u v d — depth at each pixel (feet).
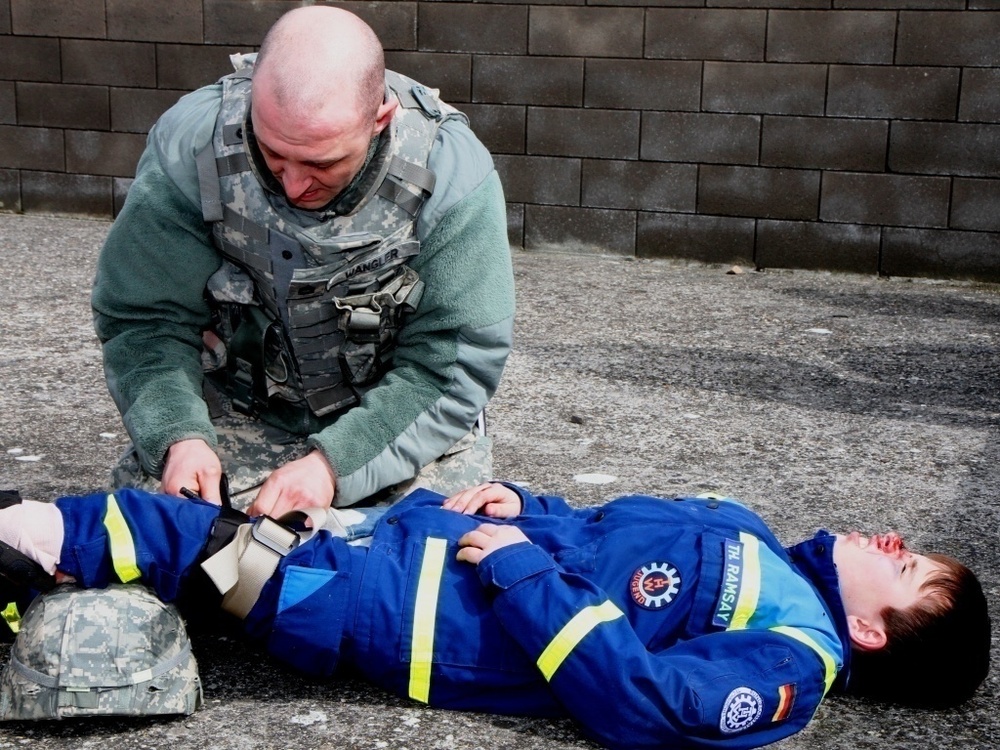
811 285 26.00
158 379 10.03
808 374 19.57
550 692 8.91
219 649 9.99
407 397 10.19
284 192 9.73
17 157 30.55
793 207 26.89
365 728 8.84
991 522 13.69
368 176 9.76
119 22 29.35
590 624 8.57
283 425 11.11
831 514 13.84
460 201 10.03
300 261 9.92
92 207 30.50
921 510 14.01
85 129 30.12
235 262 10.23
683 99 26.94
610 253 28.12
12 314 21.52
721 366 19.86
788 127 26.50
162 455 9.68
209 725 8.75
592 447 15.97
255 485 10.87
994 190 25.75
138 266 10.20
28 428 15.76
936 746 9.04
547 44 27.32
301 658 9.06
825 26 25.85
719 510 10.16
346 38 9.14
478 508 10.30
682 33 26.61
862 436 16.65
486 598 9.07
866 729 9.24
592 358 20.12
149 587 8.86
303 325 10.19
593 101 27.40
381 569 9.15
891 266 26.66
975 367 20.17
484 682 8.98
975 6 25.04
